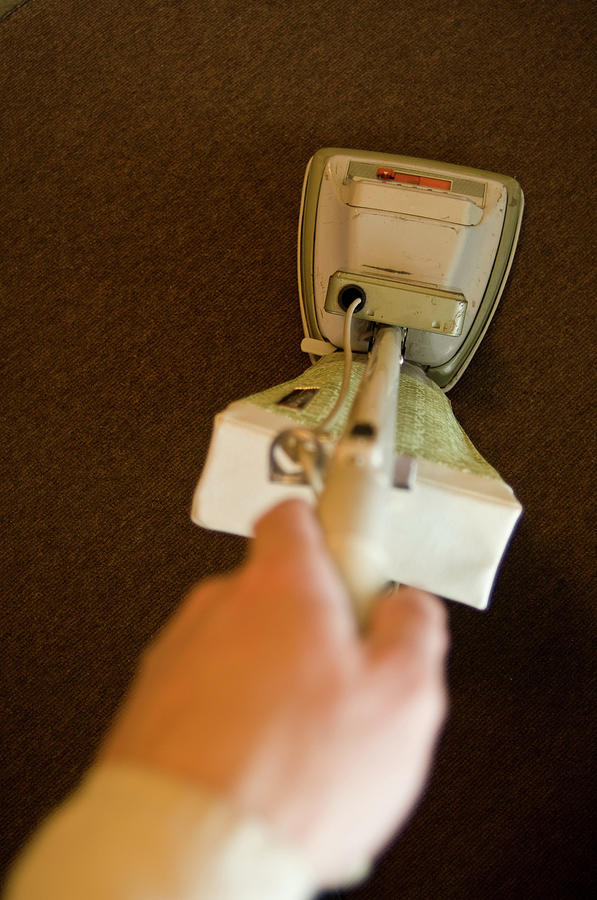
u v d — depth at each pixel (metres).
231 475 0.57
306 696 0.19
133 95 1.32
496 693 1.19
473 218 1.06
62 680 1.25
